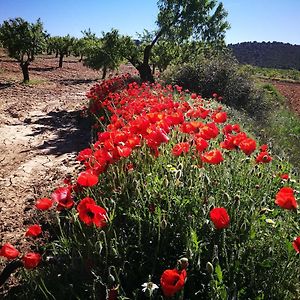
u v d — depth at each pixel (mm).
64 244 3340
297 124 14180
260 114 14062
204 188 3535
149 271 2875
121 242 3059
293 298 2637
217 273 2383
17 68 35906
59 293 2840
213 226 2953
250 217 3176
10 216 5074
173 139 5070
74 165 7465
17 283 3482
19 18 25000
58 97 19078
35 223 4684
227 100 14758
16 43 24484
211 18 22703
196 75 16125
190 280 2666
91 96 12461
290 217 3424
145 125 3932
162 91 11406
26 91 20672
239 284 2658
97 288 2744
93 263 2918
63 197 2801
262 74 55375
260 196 3836
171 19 22109
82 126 11594
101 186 4090
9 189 6215
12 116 12969
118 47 23484
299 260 2789
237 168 4270
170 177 3703
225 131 4789
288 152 8336
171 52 24750
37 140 9820
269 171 4621
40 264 3396
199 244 2920
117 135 3689
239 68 16781
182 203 3256
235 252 2875
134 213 3451
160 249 2988
